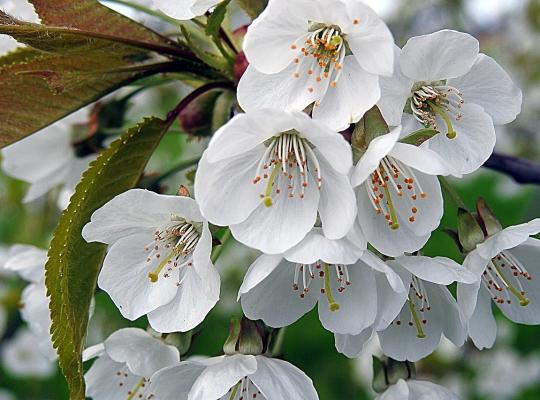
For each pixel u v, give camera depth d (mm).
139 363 335
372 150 307
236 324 332
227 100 351
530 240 339
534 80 857
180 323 322
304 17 315
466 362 673
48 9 328
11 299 613
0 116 332
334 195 312
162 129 330
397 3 880
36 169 396
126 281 326
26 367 640
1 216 645
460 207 340
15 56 328
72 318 314
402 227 320
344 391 621
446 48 319
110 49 330
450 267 319
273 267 308
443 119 326
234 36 354
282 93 318
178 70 345
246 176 317
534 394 673
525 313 348
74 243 317
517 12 913
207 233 313
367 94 312
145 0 384
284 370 326
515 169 395
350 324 321
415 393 347
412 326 338
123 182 324
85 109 392
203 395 318
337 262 307
